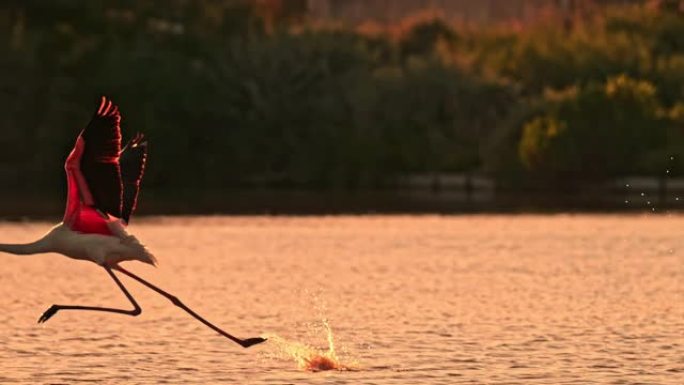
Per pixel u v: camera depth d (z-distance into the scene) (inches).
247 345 2529.5
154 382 2751.0
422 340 3307.1
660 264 5201.8
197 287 4485.7
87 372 2859.3
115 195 2119.8
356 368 2913.4
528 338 3324.3
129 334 3393.2
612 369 2878.9
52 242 2313.0
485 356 3053.6
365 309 3907.5
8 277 4778.5
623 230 6870.1
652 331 3437.5
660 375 2810.0
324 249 5880.9
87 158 2110.0
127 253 2333.9
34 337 3331.7
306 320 3676.2
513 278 4734.3
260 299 4153.5
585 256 5536.4
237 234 6688.0
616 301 4065.0
